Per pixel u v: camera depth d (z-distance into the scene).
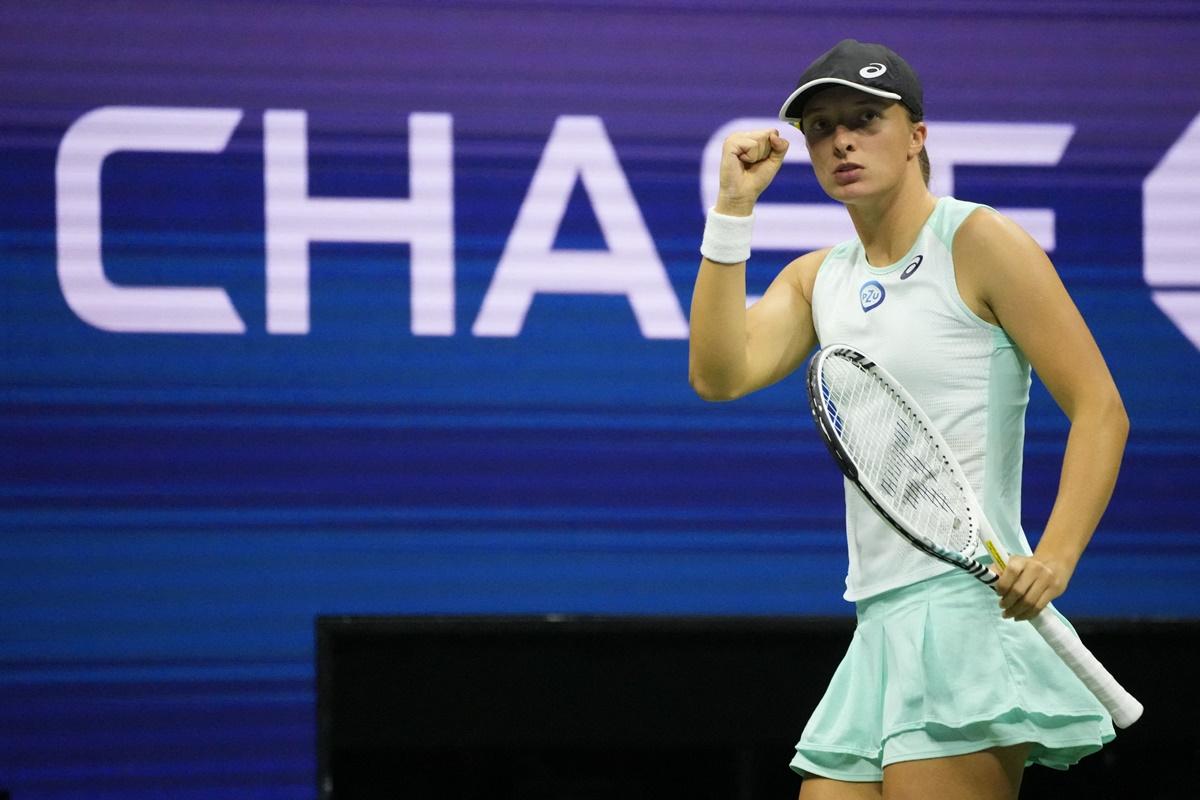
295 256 13.32
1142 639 13.82
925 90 13.78
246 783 13.26
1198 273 13.95
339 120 13.37
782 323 8.83
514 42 13.48
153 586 13.22
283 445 13.31
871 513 8.12
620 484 13.52
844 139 8.00
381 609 13.34
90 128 13.21
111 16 13.23
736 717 13.55
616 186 13.57
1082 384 7.74
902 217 8.18
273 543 13.30
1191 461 13.91
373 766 13.39
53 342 13.17
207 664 13.24
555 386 13.50
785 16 13.65
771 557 13.60
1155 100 13.93
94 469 13.19
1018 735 7.71
